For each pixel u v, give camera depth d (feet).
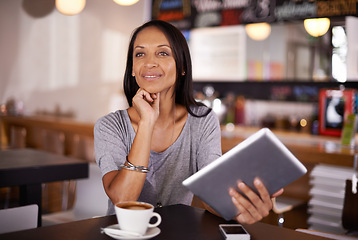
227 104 14.58
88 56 18.39
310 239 3.68
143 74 4.85
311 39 15.02
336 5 10.69
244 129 12.57
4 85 20.65
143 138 4.36
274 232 3.86
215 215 4.29
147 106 4.47
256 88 15.94
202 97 14.71
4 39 20.67
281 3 11.75
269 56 16.22
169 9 14.23
